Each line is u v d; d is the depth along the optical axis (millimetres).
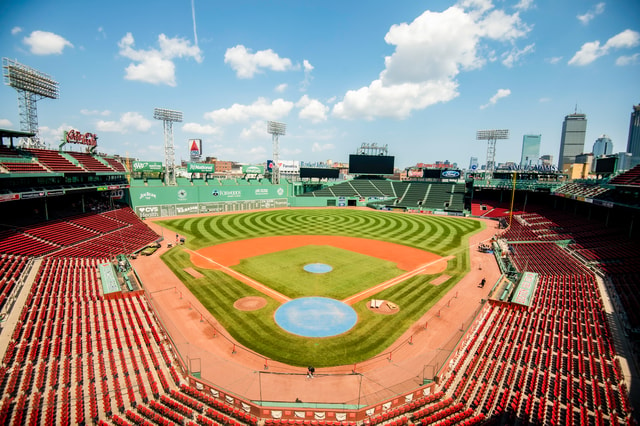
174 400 16062
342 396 16641
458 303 27828
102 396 15844
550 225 55844
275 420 15133
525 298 27719
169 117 73000
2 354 18266
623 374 17359
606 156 52438
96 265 35156
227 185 80438
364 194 98312
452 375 18234
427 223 67812
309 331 23047
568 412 14828
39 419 14117
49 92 53281
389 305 27141
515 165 109438
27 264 31719
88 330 21594
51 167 44312
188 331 22812
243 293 29609
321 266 37938
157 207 69125
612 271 32594
